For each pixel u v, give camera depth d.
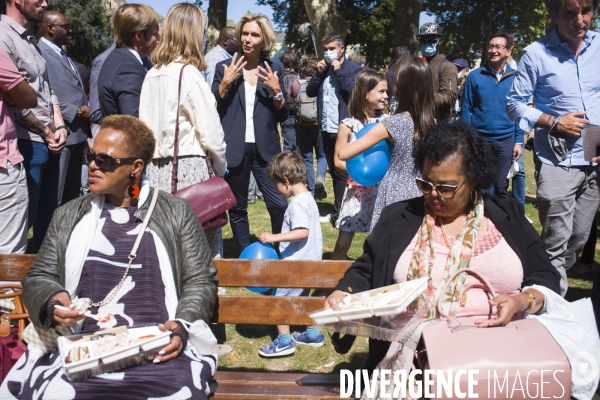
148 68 4.90
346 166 4.28
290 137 9.71
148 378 2.51
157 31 4.51
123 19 4.32
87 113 5.82
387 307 2.37
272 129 5.27
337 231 7.17
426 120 3.85
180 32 4.03
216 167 4.20
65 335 2.60
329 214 7.72
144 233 2.85
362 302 2.49
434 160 2.60
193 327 2.68
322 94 7.07
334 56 6.87
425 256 2.68
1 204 3.76
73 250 2.79
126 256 2.81
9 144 3.80
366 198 4.83
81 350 2.46
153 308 2.79
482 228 2.72
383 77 4.64
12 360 2.94
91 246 2.81
